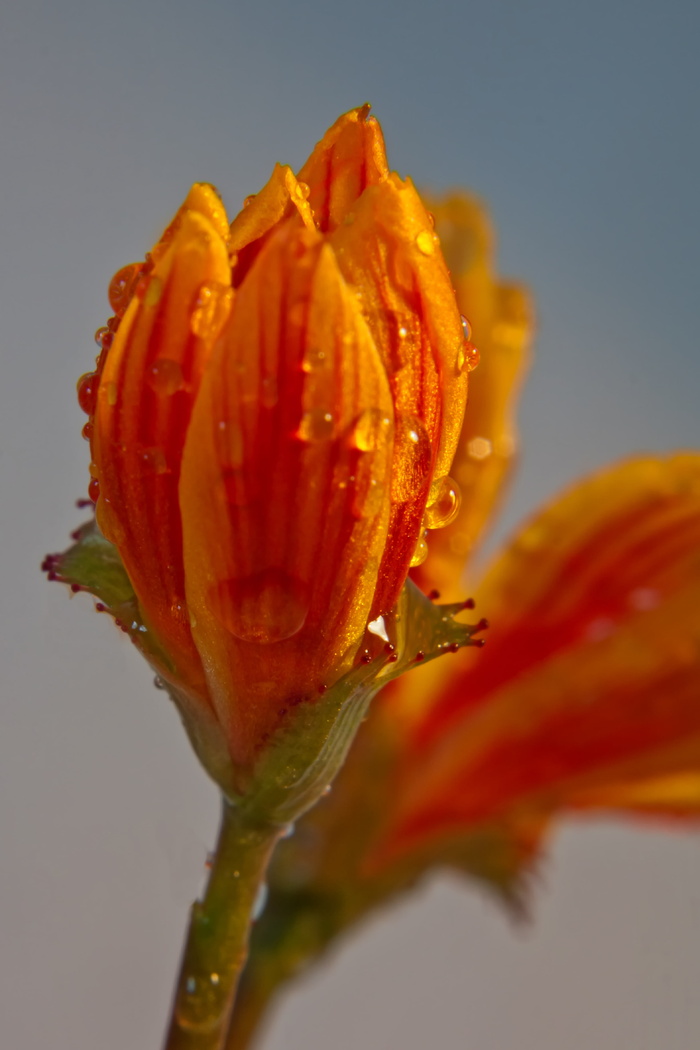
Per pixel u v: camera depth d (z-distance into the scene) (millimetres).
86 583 70
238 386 65
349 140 67
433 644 70
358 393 65
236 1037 87
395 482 67
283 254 64
